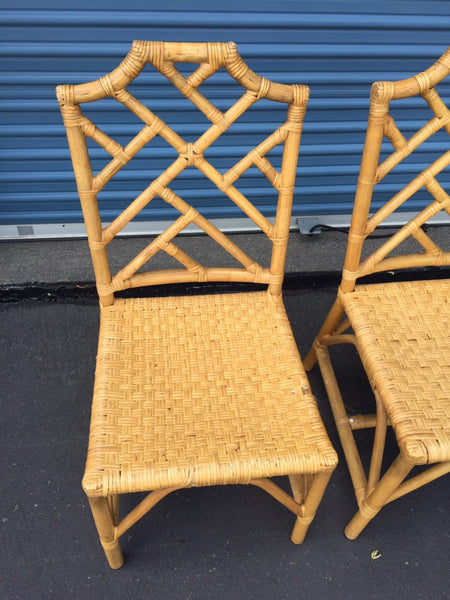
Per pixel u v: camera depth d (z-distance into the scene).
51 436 1.57
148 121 1.01
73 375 1.74
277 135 1.06
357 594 1.30
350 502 1.48
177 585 1.30
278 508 1.46
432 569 1.36
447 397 1.10
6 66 1.55
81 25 1.47
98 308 1.98
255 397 1.11
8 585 1.28
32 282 1.98
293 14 1.52
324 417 1.69
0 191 1.91
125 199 1.99
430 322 1.26
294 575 1.33
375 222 1.21
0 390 1.68
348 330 1.97
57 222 2.07
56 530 1.38
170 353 1.19
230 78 1.65
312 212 2.19
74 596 1.27
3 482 1.46
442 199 1.23
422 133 1.10
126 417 1.05
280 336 1.24
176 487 0.98
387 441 1.65
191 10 1.48
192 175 1.92
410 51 1.65
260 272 1.30
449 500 1.50
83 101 0.95
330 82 1.71
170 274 1.28
